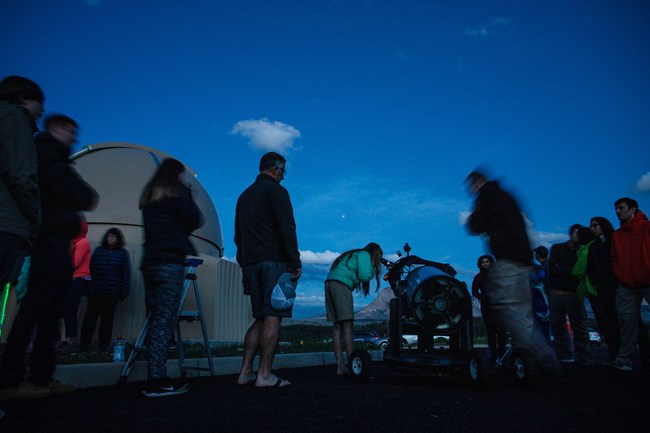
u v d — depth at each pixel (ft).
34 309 11.08
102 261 22.89
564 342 24.07
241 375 13.83
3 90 9.43
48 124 12.09
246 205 13.58
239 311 35.99
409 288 15.06
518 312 13.70
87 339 22.40
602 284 20.53
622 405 10.04
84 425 7.75
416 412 9.03
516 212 14.21
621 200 18.65
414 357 14.67
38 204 8.95
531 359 13.05
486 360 13.12
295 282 13.51
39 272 11.16
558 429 7.47
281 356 20.89
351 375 15.44
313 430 7.34
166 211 12.16
